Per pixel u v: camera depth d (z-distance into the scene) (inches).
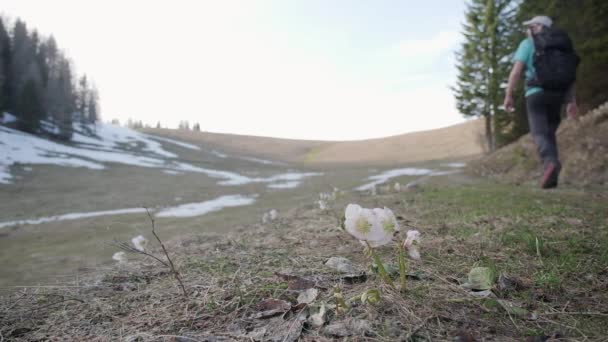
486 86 999.6
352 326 43.8
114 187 536.7
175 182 638.5
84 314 58.1
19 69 1702.8
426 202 167.9
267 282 63.7
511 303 49.1
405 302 49.8
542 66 152.9
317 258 78.7
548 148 161.8
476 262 69.4
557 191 205.0
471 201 160.2
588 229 93.7
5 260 121.4
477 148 1683.1
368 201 190.1
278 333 44.3
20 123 1443.2
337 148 2513.5
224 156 1833.2
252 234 121.3
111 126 2315.5
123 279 75.9
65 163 868.6
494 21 956.6
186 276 73.2
